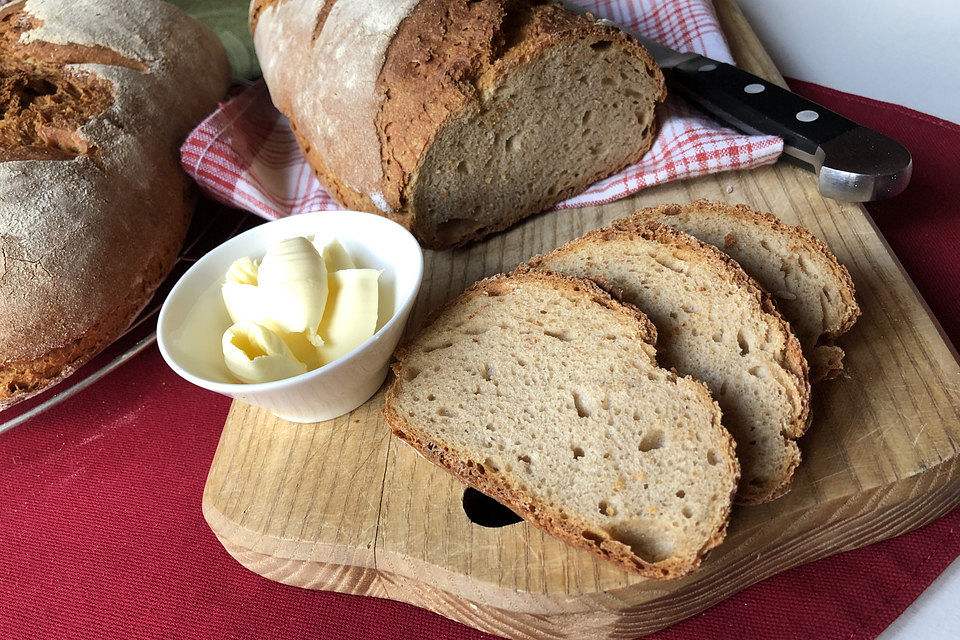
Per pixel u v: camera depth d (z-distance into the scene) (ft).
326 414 0.99
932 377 0.89
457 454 0.89
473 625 0.85
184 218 1.30
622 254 1.04
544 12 1.16
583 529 0.80
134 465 1.09
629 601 0.78
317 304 0.94
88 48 1.34
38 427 1.17
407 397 0.97
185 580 0.95
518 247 1.23
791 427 0.83
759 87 1.22
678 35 1.48
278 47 1.34
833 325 0.93
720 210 1.06
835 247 1.07
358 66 1.14
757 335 0.90
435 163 1.14
